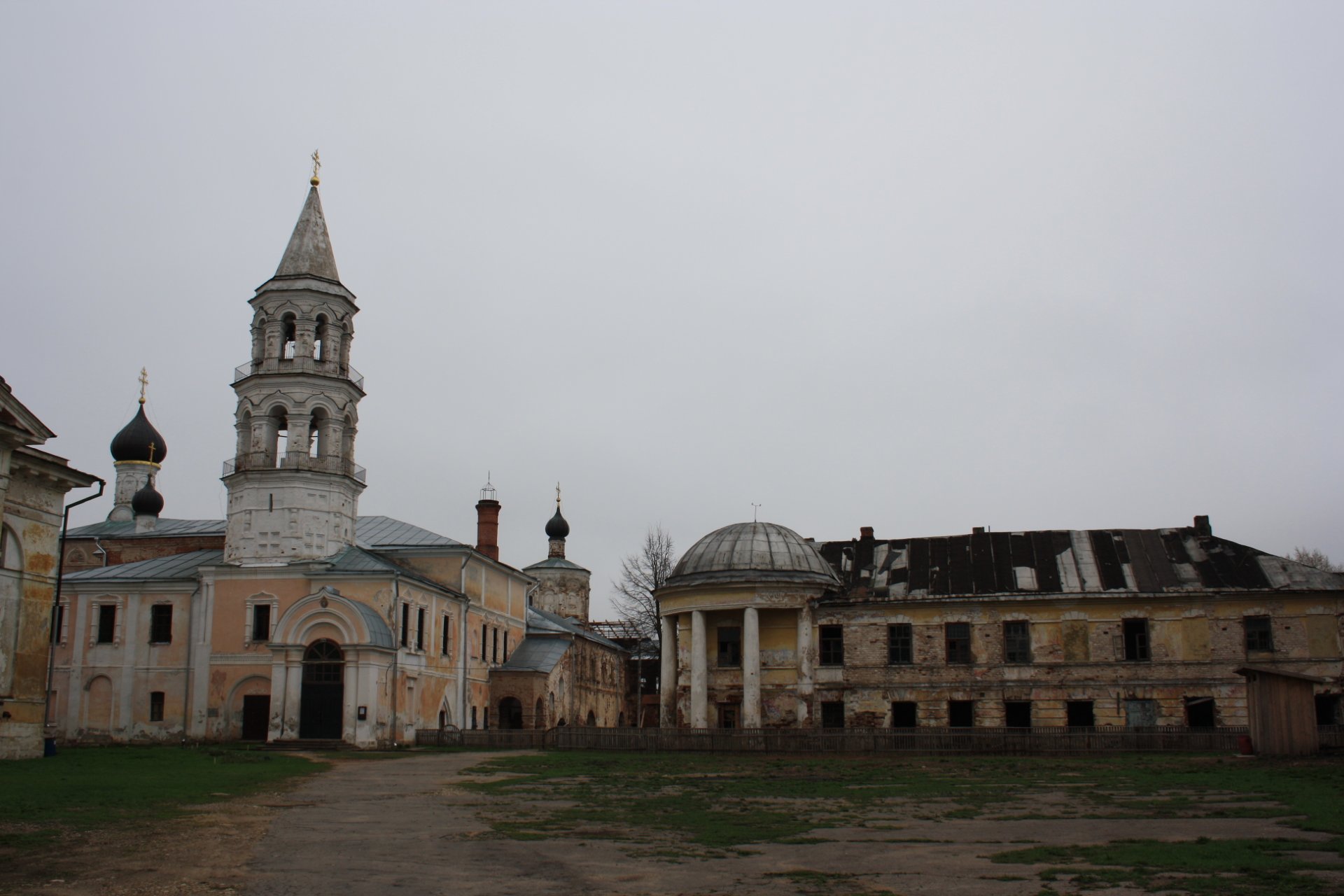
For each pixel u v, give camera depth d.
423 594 56.50
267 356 55.28
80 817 19.44
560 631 74.19
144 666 55.31
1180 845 16.62
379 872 14.42
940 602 53.03
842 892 13.12
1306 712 37.69
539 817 20.94
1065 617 51.91
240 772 31.56
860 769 35.16
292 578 53.78
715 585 53.72
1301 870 14.23
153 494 69.38
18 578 34.03
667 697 55.66
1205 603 50.62
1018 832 18.67
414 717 54.47
